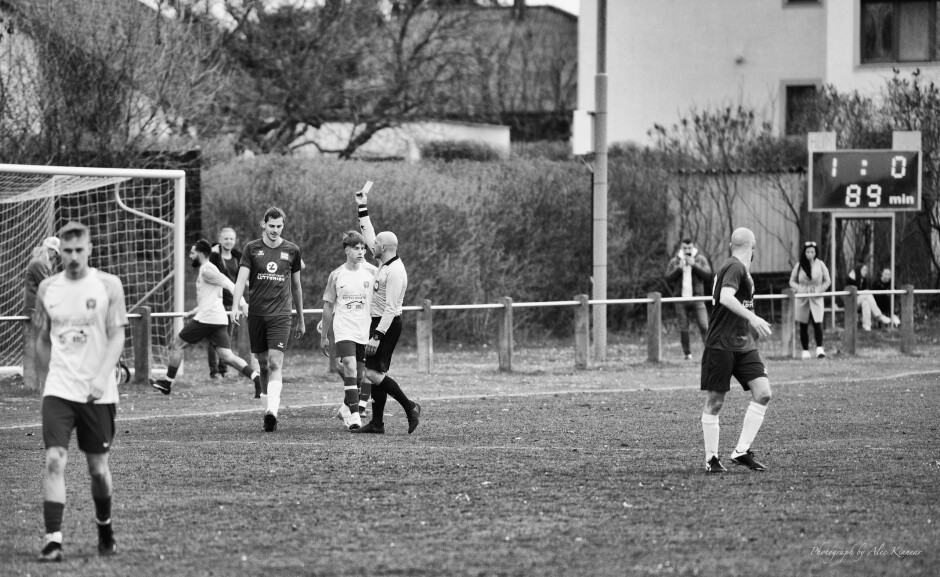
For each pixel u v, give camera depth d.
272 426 45.38
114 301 26.34
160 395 58.69
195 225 85.19
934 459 37.59
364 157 125.69
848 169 96.25
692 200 108.31
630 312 101.75
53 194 71.19
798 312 78.62
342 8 121.38
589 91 146.50
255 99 120.62
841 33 127.62
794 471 35.50
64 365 26.05
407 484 33.78
